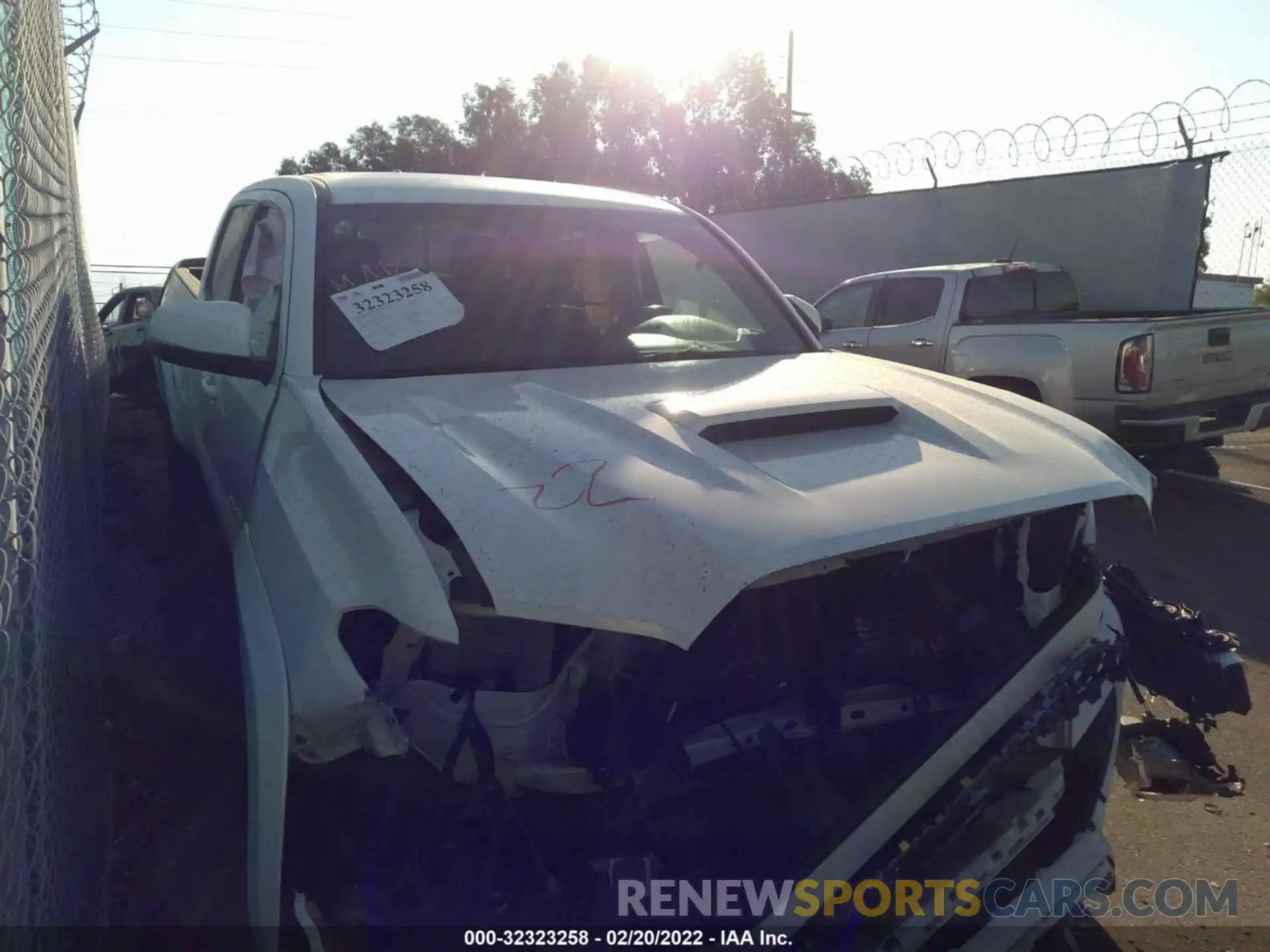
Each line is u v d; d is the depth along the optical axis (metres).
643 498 2.24
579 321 3.60
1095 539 2.85
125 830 3.40
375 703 2.11
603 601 2.05
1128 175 12.58
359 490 2.37
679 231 4.20
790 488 2.37
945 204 14.54
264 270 3.84
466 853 2.15
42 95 3.74
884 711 2.48
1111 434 8.02
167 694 4.26
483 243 3.71
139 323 10.68
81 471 4.34
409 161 38.97
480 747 2.17
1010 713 2.44
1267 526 7.46
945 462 2.58
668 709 2.26
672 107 34.69
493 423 2.67
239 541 3.07
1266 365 8.46
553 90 35.41
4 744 1.90
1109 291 12.92
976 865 2.31
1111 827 3.61
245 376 3.21
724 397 2.87
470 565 2.15
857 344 9.88
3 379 2.12
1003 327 8.59
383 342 3.23
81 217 7.62
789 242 16.73
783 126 34.25
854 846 2.20
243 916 3.00
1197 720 2.91
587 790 2.24
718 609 2.01
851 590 2.47
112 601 5.26
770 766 2.33
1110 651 2.51
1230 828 3.60
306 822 2.13
